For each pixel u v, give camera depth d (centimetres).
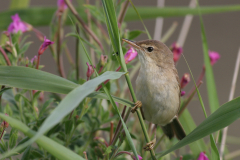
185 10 322
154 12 323
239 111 303
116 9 314
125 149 312
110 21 304
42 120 308
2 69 304
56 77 304
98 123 312
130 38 315
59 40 317
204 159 310
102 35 324
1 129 304
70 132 309
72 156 302
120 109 318
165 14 322
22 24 314
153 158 305
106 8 304
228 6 322
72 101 299
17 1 328
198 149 313
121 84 321
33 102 309
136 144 317
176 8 322
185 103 316
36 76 304
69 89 304
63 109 297
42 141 301
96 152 310
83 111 308
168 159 317
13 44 310
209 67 311
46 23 323
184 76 316
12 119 300
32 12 323
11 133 305
